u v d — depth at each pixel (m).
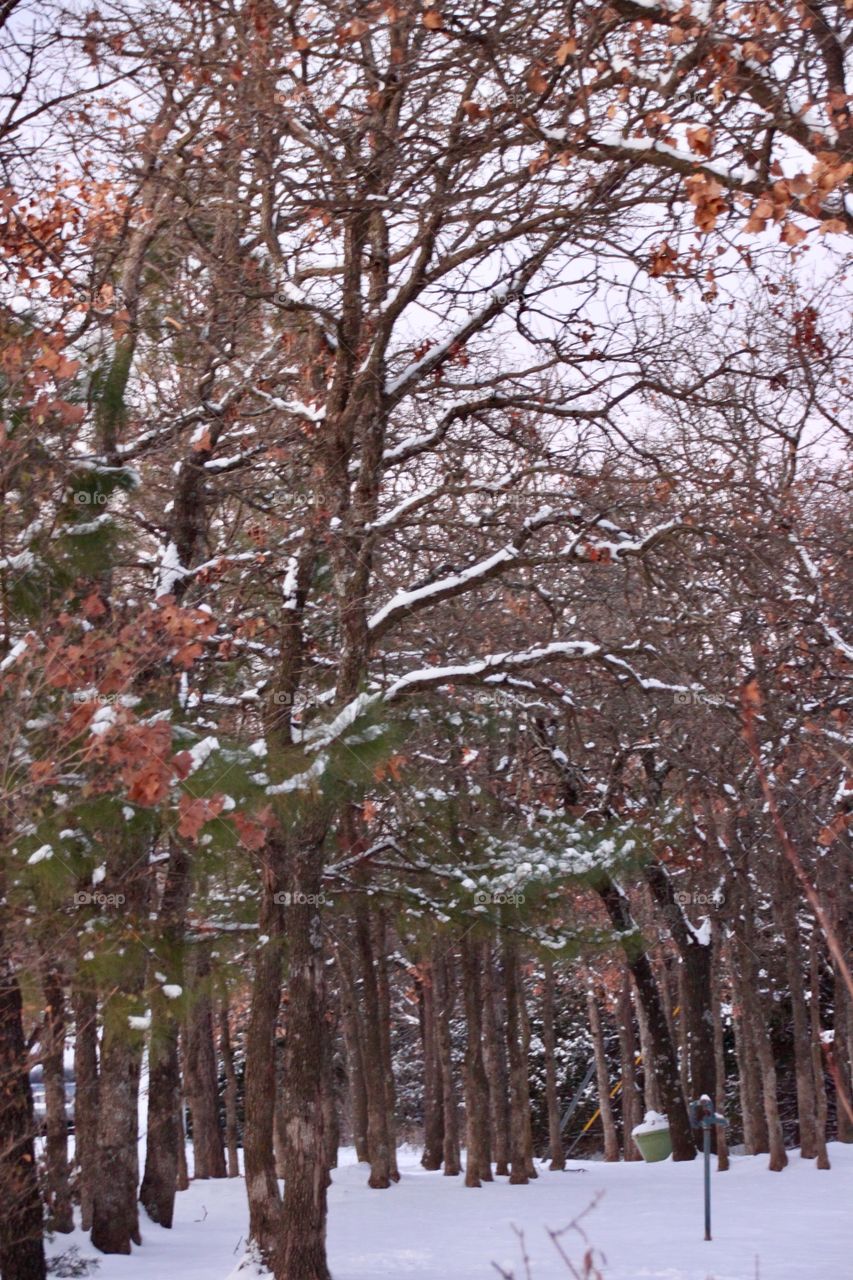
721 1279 13.34
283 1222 12.80
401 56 12.37
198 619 9.20
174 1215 24.20
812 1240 16.28
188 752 8.75
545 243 13.75
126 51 14.66
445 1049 31.72
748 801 16.89
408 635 15.38
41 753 8.98
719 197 7.79
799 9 8.35
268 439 15.43
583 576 14.87
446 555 14.63
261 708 14.96
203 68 13.90
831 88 8.68
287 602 14.09
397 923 16.19
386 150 12.88
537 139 11.02
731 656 13.48
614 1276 13.93
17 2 14.00
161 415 14.59
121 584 15.30
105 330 11.85
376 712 9.72
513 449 14.94
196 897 12.88
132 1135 18.59
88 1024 14.90
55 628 9.62
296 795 9.22
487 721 16.27
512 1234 18.52
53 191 15.70
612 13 9.76
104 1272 16.17
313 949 13.19
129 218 15.05
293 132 13.20
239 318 14.48
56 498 9.83
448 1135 31.42
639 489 14.06
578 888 15.64
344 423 13.73
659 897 25.94
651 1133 27.81
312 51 12.82
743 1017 30.50
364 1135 34.19
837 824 15.21
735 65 8.34
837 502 16.94
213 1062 31.97
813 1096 26.48
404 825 15.86
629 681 14.73
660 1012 27.86
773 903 26.61
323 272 15.10
